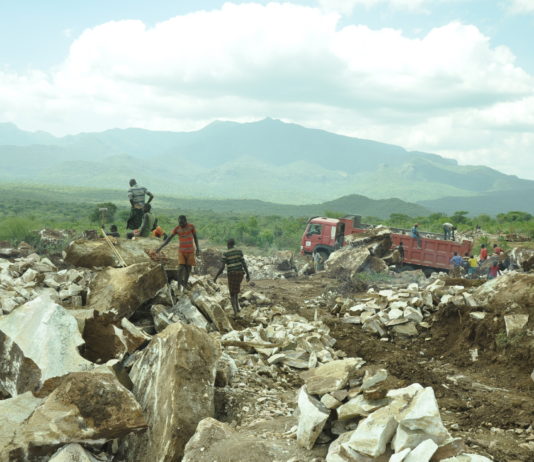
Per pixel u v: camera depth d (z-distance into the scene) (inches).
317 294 582.2
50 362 189.0
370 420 150.0
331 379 199.2
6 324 207.8
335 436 171.2
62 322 210.7
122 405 167.9
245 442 163.0
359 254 772.0
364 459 142.4
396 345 357.1
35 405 170.1
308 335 327.6
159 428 175.0
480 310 343.3
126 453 176.7
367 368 204.2
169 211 6112.2
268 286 648.4
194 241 389.1
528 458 175.3
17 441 146.9
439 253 831.1
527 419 209.6
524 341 291.3
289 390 244.4
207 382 194.1
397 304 405.7
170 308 349.1
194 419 176.6
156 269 334.0
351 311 425.7
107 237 387.5
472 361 307.0
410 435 141.1
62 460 148.2
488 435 198.2
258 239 1696.6
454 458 133.8
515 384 264.4
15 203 5570.9
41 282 347.3
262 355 292.0
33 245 759.7
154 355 207.5
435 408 144.3
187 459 155.9
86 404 163.5
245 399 220.8
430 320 381.7
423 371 285.9
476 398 243.6
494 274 732.7
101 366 196.9
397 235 863.1
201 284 413.1
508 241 1553.9
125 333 234.5
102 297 308.0
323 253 940.0
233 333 319.0
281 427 189.6
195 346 201.5
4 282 330.0
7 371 193.8
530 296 318.3
